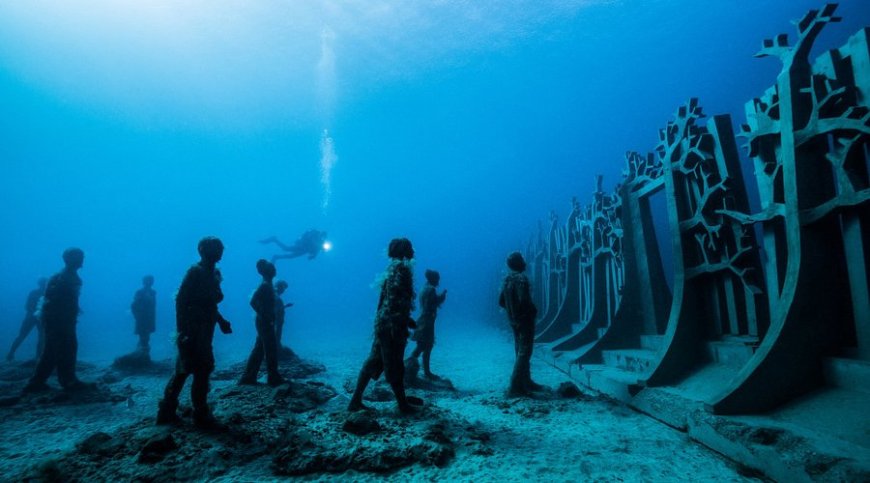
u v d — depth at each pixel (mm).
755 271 5035
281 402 5574
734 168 5355
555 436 4359
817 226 4035
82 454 3588
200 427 4227
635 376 6289
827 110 3848
